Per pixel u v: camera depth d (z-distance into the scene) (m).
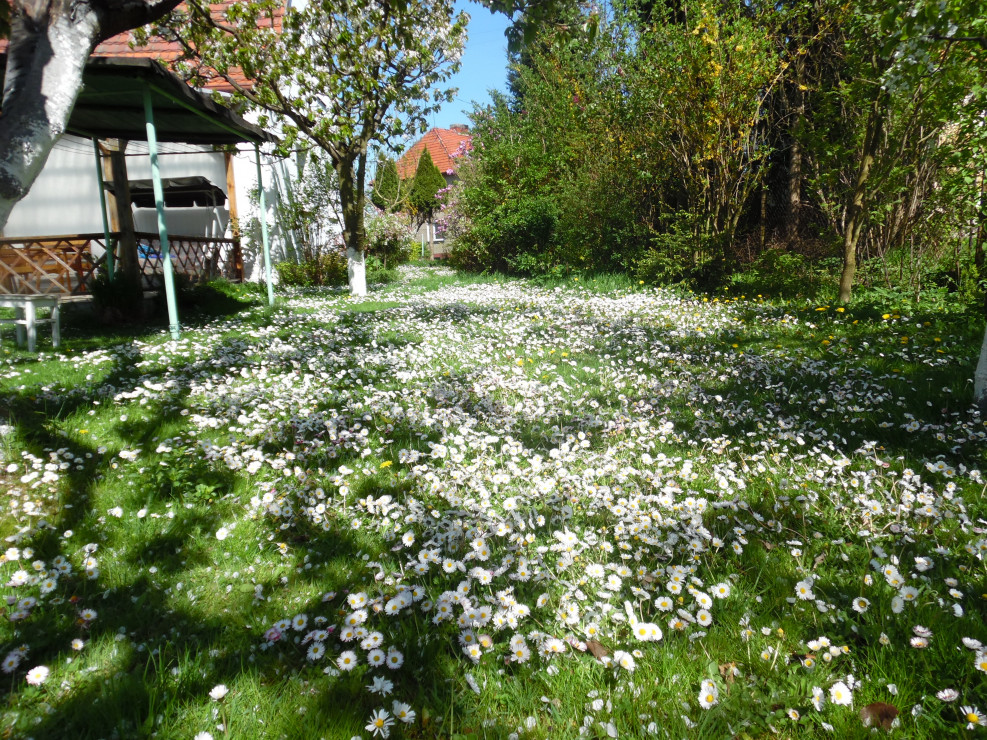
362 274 13.63
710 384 5.22
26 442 3.87
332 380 5.52
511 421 4.22
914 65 4.80
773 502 2.95
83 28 3.68
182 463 3.49
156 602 2.31
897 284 9.11
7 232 14.08
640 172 12.27
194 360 6.65
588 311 9.46
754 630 2.01
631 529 2.54
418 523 2.81
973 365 5.20
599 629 2.02
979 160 7.01
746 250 12.28
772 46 10.91
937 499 2.78
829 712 1.67
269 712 1.73
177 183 13.62
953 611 2.03
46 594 2.32
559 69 15.34
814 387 5.05
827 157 9.77
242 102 11.48
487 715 1.71
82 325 9.70
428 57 12.38
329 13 11.52
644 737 1.60
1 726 1.68
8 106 3.54
